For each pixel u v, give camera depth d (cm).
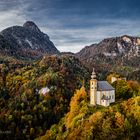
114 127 12619
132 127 12681
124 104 14362
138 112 13250
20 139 19400
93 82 16075
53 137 16288
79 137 12838
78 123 14125
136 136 12381
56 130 16988
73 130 13975
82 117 14450
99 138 12288
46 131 18738
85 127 13162
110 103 16262
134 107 13700
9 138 19475
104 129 12544
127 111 13688
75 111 16325
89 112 15088
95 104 16075
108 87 16412
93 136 12431
